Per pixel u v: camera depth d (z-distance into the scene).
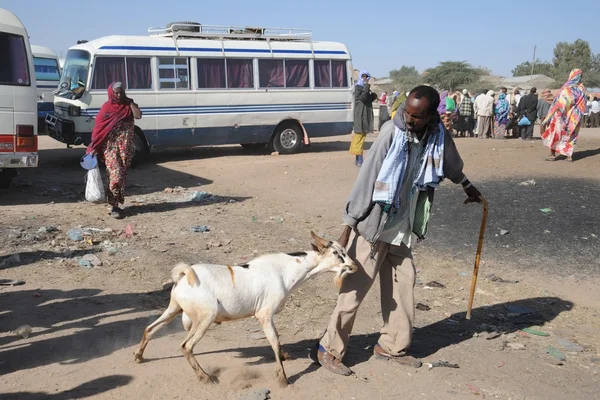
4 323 5.21
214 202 11.01
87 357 4.61
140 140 15.16
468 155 15.15
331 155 17.47
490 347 5.19
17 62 9.91
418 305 6.14
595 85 63.47
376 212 4.33
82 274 6.66
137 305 5.79
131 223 9.14
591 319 5.93
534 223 8.96
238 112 16.45
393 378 4.52
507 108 21.31
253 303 4.21
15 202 10.38
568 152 13.53
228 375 4.39
